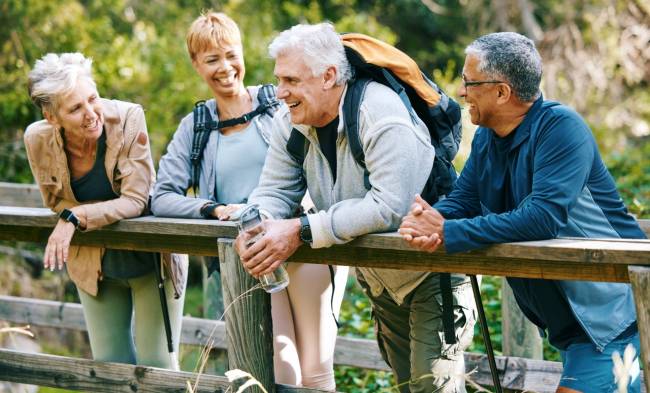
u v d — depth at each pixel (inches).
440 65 592.4
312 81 115.6
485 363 159.8
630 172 301.7
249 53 445.7
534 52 109.0
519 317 164.2
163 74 424.5
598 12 432.8
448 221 107.4
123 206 136.2
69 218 133.9
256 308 125.8
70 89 130.0
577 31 427.8
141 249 138.6
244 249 117.6
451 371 126.1
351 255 121.2
